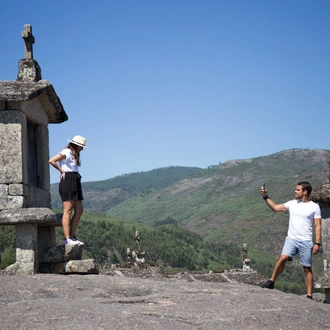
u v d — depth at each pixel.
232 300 5.93
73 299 5.82
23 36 9.48
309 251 7.74
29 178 9.33
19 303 5.58
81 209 9.10
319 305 6.07
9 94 8.54
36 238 8.55
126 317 4.93
